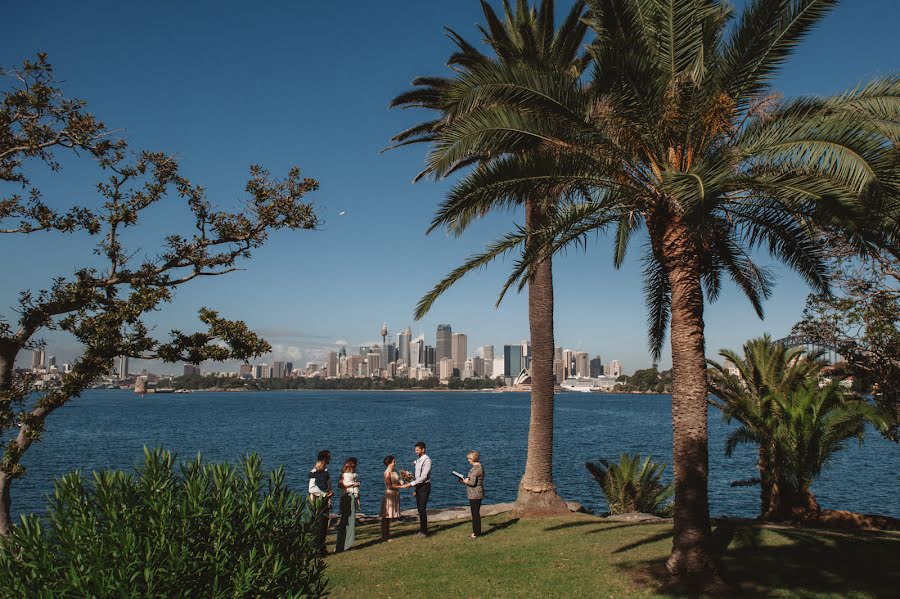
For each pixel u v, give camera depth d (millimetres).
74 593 4047
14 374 11539
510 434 72938
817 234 10398
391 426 87188
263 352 13180
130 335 11875
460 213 9367
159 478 4766
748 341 19703
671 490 19766
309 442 61188
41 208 12164
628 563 9516
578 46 15523
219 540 4523
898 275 12695
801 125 8023
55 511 4465
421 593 8438
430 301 9336
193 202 13312
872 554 9930
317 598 5176
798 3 8609
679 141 9102
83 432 71562
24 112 12266
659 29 9430
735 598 7824
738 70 9195
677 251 9008
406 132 17344
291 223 13641
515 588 8531
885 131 8180
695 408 8766
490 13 15773
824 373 19047
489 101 9195
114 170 12805
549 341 15203
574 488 31656
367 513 25312
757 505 27109
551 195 10742
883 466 40844
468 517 14820
